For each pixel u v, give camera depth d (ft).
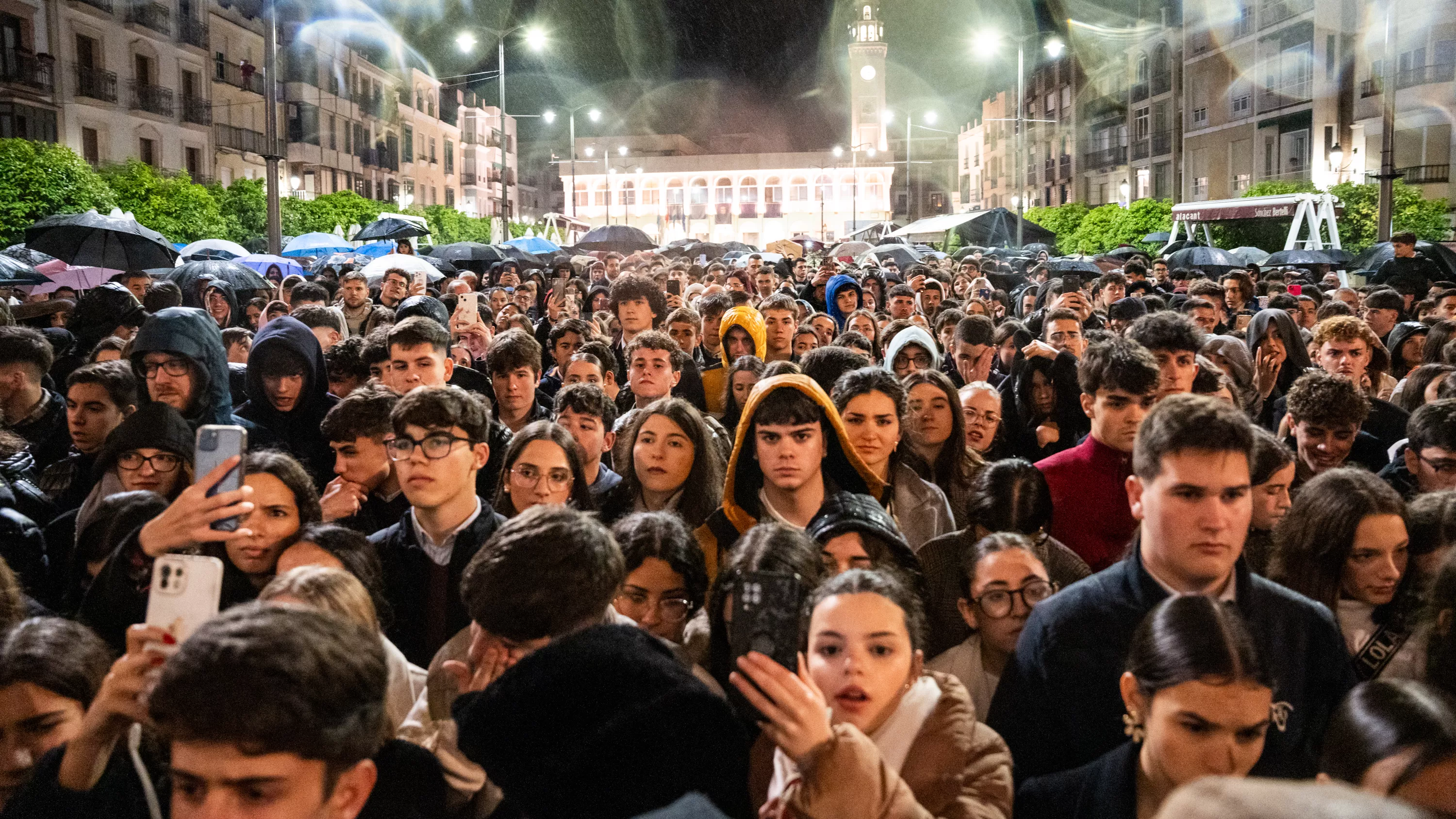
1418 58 106.93
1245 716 7.34
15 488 16.07
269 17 52.31
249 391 19.43
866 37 314.96
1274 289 40.93
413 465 12.61
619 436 17.56
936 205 322.75
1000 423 19.97
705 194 325.62
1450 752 6.43
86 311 27.99
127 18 113.39
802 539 10.18
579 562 8.21
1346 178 114.62
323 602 9.09
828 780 7.28
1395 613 11.38
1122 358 14.53
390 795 7.68
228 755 5.80
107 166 90.33
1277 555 11.98
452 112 247.70
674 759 6.67
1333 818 2.95
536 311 46.37
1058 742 9.25
